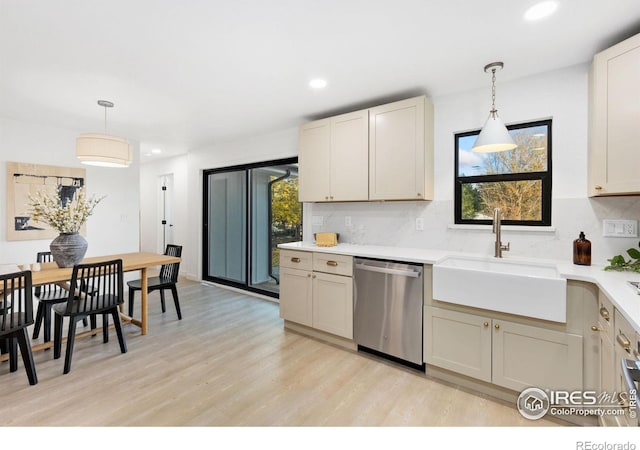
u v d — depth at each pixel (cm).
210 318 360
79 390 214
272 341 298
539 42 201
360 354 272
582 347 179
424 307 235
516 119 251
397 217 313
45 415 188
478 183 275
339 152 318
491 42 202
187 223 563
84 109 329
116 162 279
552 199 238
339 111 336
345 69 240
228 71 243
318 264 297
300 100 305
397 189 283
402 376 237
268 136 428
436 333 230
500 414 193
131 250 470
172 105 318
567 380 184
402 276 245
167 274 374
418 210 300
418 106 271
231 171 495
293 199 418
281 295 329
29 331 321
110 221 448
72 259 277
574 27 185
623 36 193
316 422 184
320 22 183
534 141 250
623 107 183
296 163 412
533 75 245
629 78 179
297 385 223
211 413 192
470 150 278
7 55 219
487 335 208
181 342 294
